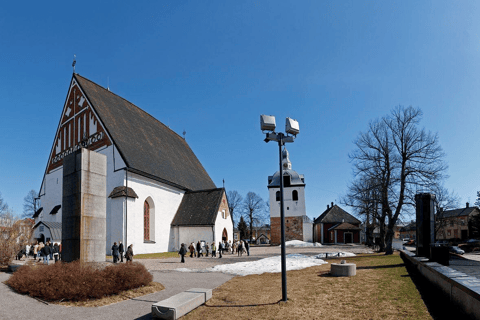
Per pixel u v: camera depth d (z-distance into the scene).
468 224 83.88
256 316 10.10
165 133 58.38
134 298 12.45
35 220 45.62
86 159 17.08
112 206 35.84
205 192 47.12
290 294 12.88
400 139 35.66
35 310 10.66
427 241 18.91
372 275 17.09
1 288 13.10
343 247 60.97
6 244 19.81
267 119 12.01
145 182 39.12
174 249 43.62
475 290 8.55
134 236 36.06
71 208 16.98
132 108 51.53
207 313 10.51
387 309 10.37
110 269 13.25
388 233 35.28
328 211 89.25
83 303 11.48
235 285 15.39
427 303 10.85
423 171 33.94
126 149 38.66
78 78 42.72
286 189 74.00
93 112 39.94
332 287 14.16
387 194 36.09
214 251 36.03
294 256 28.84
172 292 13.70
